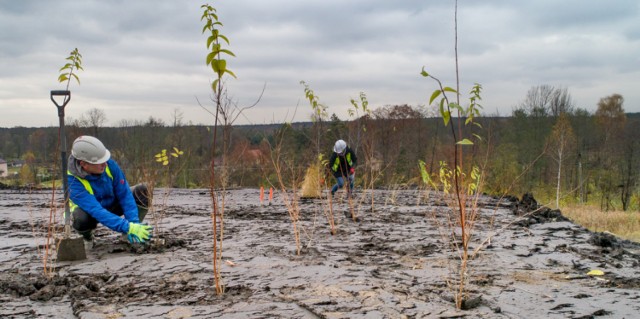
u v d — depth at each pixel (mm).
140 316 3473
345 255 5633
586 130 39250
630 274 4766
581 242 6520
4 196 13953
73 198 5457
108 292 4129
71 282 4410
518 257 5551
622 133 38750
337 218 8992
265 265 5059
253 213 9727
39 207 11117
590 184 36500
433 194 13711
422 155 22266
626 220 22016
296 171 8867
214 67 3420
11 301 3930
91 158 5348
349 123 10734
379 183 17078
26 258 5535
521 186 31766
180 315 3492
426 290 4148
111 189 5820
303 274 4672
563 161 34031
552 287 4281
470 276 4660
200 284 4324
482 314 3510
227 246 6145
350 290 4098
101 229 7379
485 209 10070
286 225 8062
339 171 11633
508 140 34500
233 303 3773
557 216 9125
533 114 37438
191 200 13078
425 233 7191
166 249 5895
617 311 3605
